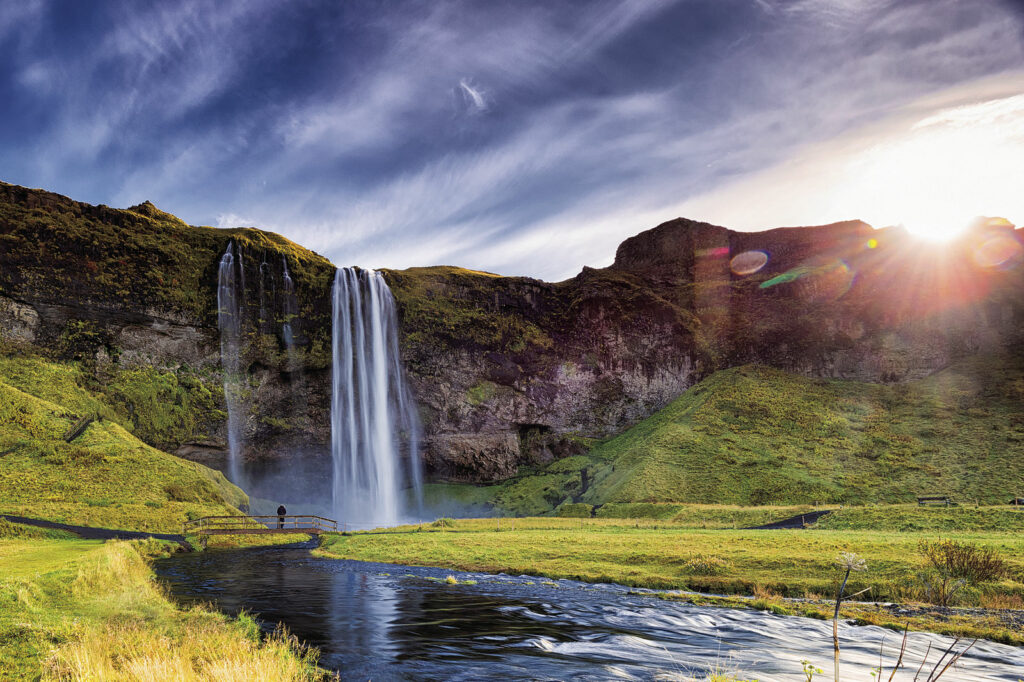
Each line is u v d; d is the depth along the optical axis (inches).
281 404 4052.7
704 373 5064.0
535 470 4596.5
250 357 3983.8
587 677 503.8
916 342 4746.6
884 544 1289.4
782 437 3937.0
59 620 545.6
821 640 676.7
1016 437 3405.5
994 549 1213.7
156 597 805.9
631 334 5157.5
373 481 4234.7
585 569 1278.3
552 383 4881.9
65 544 1339.8
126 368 3592.5
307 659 519.8
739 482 3422.7
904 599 938.1
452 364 4630.9
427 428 4466.0
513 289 5236.2
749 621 778.2
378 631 687.1
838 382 4682.6
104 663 426.3
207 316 3892.7
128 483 2554.1
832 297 5344.5
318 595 964.6
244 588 1041.5
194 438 3631.9
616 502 3403.1
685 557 1307.8
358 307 4424.2
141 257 3806.6
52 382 3240.7
